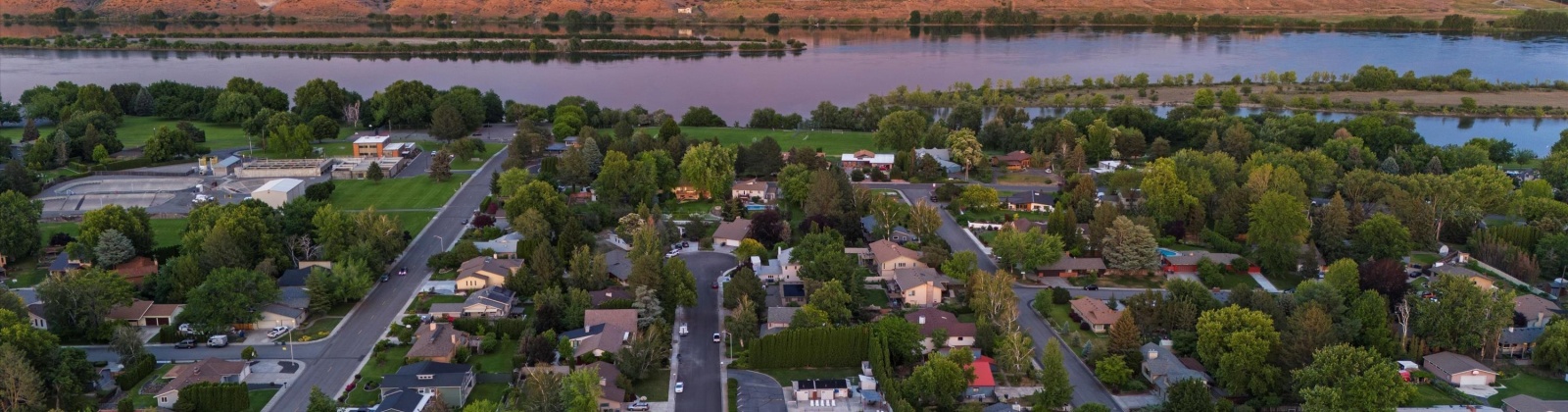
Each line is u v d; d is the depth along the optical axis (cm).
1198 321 15662
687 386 14800
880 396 14212
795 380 14988
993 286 16775
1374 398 13138
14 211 19900
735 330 16000
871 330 15612
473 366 14950
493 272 18288
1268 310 16300
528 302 17875
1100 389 14812
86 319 15912
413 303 17838
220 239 18262
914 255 19525
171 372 14562
